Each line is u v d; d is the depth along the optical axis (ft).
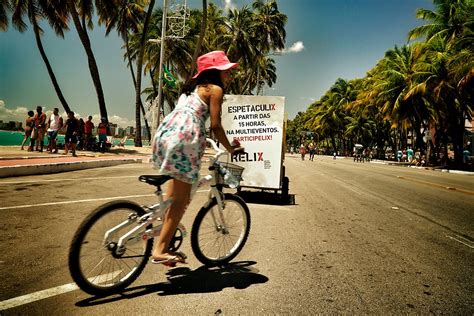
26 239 12.28
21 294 8.27
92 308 7.83
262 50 138.92
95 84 70.44
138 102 89.10
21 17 70.69
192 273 10.25
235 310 8.04
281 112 22.84
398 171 69.31
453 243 14.76
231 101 23.36
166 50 110.01
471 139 143.23
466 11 84.02
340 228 16.67
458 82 79.00
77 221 15.02
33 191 21.40
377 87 112.27
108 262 8.60
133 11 100.17
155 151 8.82
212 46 127.13
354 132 214.07
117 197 20.98
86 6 68.69
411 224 18.20
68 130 46.70
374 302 8.77
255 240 13.96
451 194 31.65
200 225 10.57
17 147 59.77
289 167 67.21
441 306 8.69
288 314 7.97
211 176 10.43
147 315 7.63
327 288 9.52
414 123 115.44
